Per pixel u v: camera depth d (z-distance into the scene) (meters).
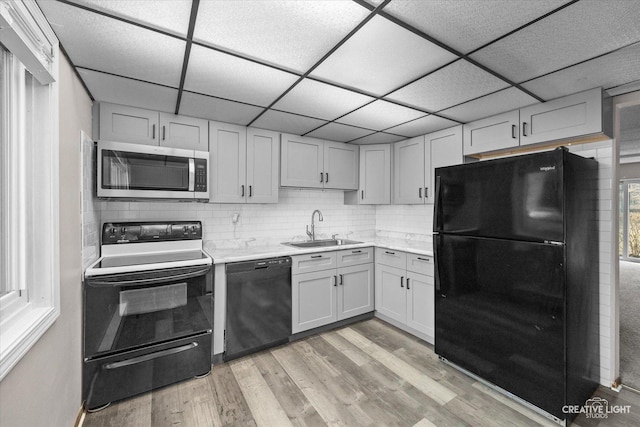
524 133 2.25
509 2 1.15
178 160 2.33
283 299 2.65
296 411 1.80
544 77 1.78
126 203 2.45
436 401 1.89
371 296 3.25
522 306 1.80
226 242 2.92
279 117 2.51
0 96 1.08
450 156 2.79
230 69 1.69
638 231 6.82
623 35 1.36
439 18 1.25
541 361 1.72
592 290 1.97
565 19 1.25
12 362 0.92
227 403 1.88
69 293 1.54
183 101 2.15
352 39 1.40
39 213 1.24
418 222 3.50
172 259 2.18
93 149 2.07
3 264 1.09
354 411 1.80
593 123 1.91
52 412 1.30
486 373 2.00
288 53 1.52
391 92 2.00
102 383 1.83
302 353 2.52
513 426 1.67
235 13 1.21
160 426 1.68
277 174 2.94
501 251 1.91
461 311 2.16
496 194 1.93
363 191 3.50
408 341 2.73
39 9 1.14
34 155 1.24
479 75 1.76
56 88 1.31
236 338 2.40
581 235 1.81
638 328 2.96
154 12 1.20
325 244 3.51
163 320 2.03
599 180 2.08
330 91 1.99
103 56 1.53
